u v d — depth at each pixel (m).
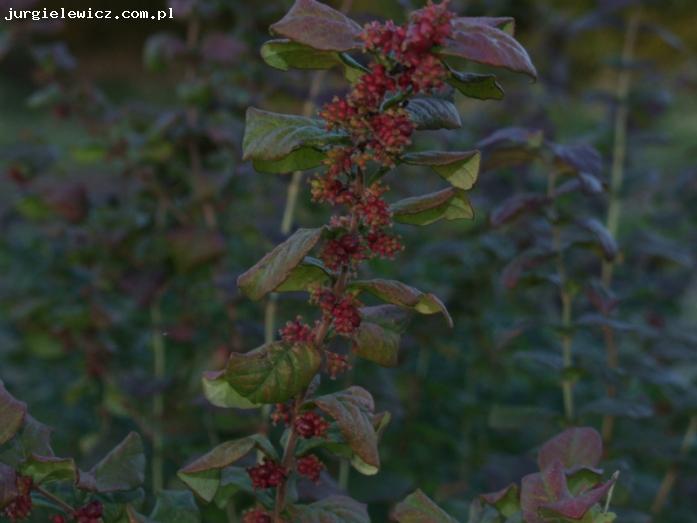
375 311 1.79
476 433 4.05
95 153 3.76
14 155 3.97
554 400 4.05
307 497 2.27
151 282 3.58
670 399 3.40
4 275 4.67
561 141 5.00
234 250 4.00
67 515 1.81
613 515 1.68
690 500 3.58
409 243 4.18
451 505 3.11
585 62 7.75
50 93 3.82
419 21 1.47
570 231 3.96
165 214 3.77
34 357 4.39
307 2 1.52
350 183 1.68
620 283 4.01
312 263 1.70
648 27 3.93
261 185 3.98
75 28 14.27
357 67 1.61
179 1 3.65
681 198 4.54
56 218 4.10
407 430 3.78
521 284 2.88
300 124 1.61
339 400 1.68
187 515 1.90
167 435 3.38
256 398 1.64
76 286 3.82
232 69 3.80
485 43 1.46
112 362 3.91
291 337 1.68
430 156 1.63
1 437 1.66
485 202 3.85
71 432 3.96
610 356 3.19
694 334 3.53
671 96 4.10
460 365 4.27
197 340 3.79
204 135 3.56
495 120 4.38
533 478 1.77
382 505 3.38
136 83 13.37
